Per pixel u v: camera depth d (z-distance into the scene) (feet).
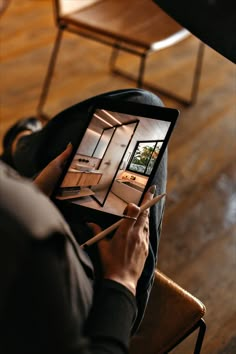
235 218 6.61
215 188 7.02
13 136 6.09
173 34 6.86
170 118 2.84
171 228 6.35
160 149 2.83
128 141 2.89
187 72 9.27
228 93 8.85
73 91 8.52
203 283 5.75
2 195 1.60
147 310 3.39
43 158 3.84
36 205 1.64
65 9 6.88
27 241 1.56
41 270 1.61
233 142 7.84
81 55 9.34
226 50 2.15
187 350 5.01
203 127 8.04
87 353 1.81
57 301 1.68
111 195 2.87
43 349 1.66
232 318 5.38
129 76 9.00
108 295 2.37
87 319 2.26
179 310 3.38
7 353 1.65
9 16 10.15
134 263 2.56
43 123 7.82
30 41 9.53
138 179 2.84
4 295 1.58
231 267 5.97
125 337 2.27
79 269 1.99
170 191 6.89
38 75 8.72
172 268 5.88
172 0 2.21
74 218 2.90
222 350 5.06
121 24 6.89
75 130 3.64
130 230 2.60
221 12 2.09
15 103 8.05
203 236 6.31
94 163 2.90
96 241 2.61
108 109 2.95
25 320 1.61
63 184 2.87
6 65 8.83
